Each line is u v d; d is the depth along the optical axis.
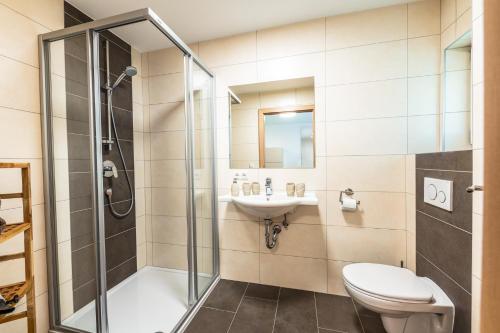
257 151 1.89
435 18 1.52
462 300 1.05
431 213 1.31
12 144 1.19
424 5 1.54
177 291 1.86
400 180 1.61
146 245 2.20
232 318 1.51
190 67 1.60
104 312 1.26
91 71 1.22
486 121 0.32
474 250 0.98
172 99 2.05
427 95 1.55
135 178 2.07
